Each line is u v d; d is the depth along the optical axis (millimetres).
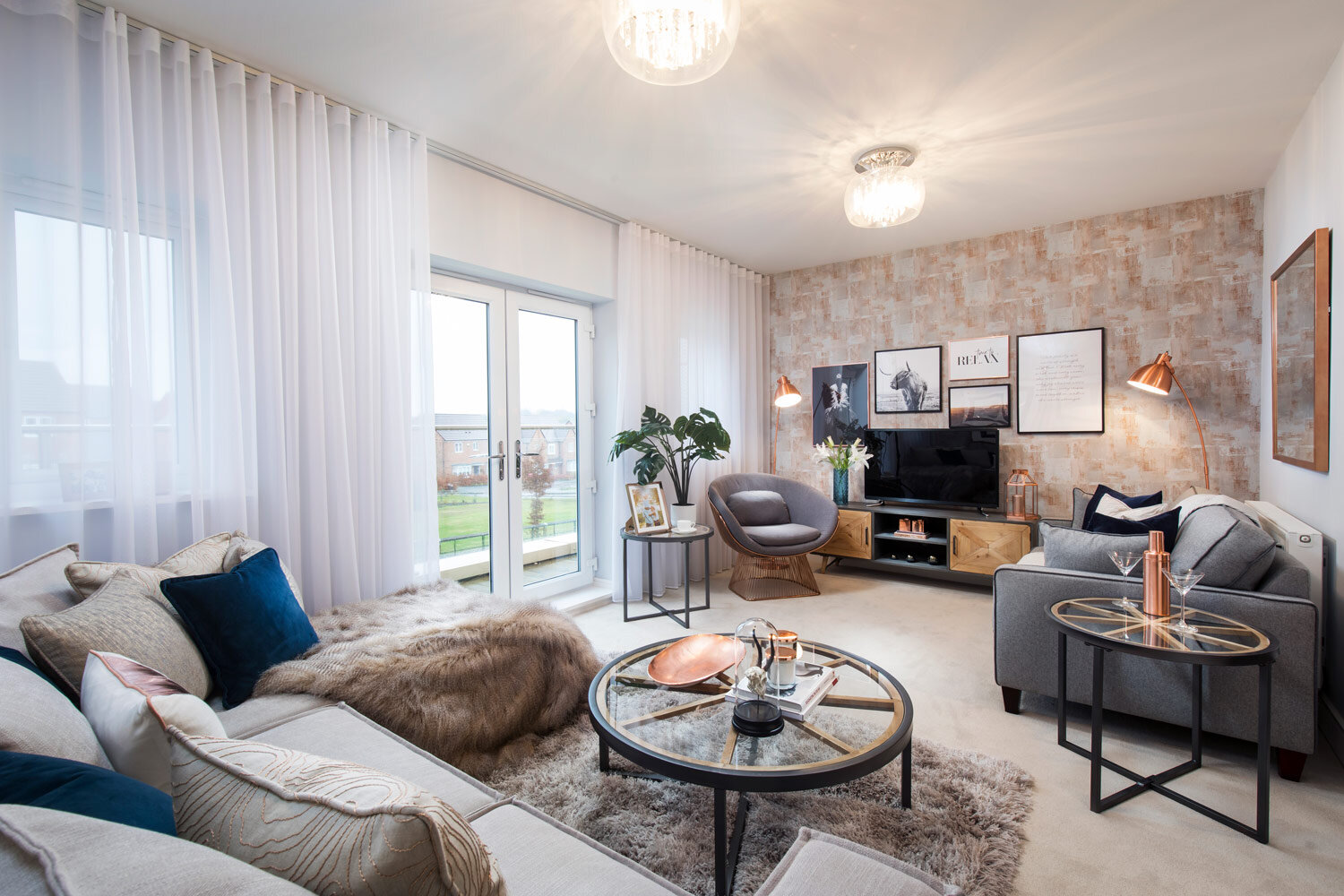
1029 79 2434
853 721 1590
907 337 4762
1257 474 3582
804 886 895
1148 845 1626
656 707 1696
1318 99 2502
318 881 542
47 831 459
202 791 674
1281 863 1554
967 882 1447
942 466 4430
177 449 2148
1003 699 2451
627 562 3631
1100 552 2258
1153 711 2084
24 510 1856
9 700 829
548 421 3922
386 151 2719
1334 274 2312
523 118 2730
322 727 1502
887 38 2174
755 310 5316
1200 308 3725
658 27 1847
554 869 987
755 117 2721
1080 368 4082
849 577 4664
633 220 4031
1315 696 1854
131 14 2031
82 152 1968
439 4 1996
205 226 2229
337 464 2521
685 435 4043
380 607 2307
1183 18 2072
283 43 2201
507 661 2037
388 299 2725
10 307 1828
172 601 1614
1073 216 4004
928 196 3645
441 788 1245
